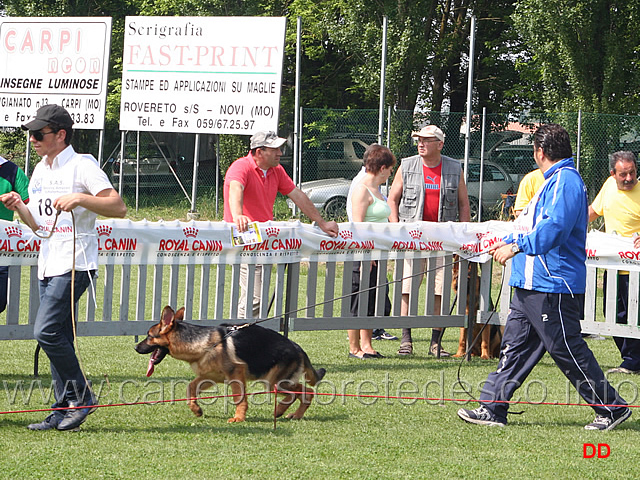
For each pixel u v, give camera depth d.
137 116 26.12
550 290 6.94
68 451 5.93
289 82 42.56
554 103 33.38
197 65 25.55
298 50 25.23
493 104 42.06
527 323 7.16
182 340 6.83
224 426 6.86
